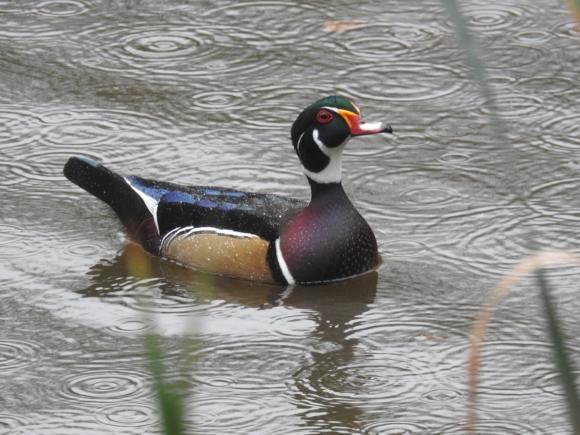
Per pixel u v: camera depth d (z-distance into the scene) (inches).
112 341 439.2
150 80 668.7
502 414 386.0
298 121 488.1
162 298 475.2
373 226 528.1
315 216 486.6
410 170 576.7
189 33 719.7
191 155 594.2
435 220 530.3
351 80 664.4
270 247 484.7
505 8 734.5
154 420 384.8
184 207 503.2
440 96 645.9
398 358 426.0
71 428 382.0
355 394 401.7
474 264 493.4
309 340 440.8
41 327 450.3
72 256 508.1
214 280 491.8
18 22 737.6
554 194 548.4
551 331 251.9
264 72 676.1
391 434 375.6
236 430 379.6
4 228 530.0
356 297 474.3
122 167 582.2
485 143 598.5
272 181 567.5
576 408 244.7
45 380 412.2
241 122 625.3
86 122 629.0
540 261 289.3
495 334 439.5
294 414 389.1
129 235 525.0
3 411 392.8
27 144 608.4
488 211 536.1
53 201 555.2
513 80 658.8
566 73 663.8
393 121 622.8
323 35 713.6
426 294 472.7
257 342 439.5
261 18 736.3
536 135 603.2
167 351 431.8
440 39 702.5
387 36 709.9
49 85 666.8
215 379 412.5
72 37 718.5
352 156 593.3
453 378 411.2
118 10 751.1
